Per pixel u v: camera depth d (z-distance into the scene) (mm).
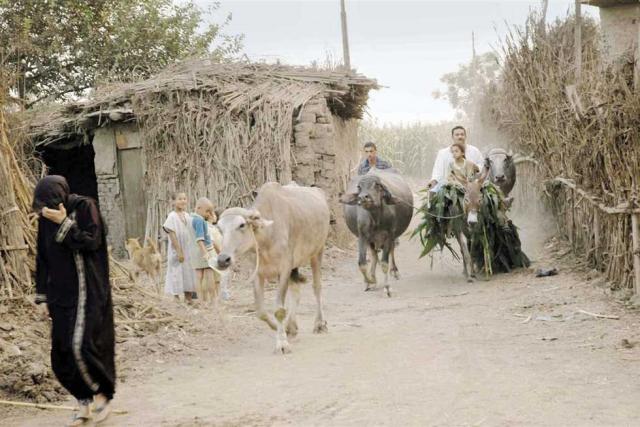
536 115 15023
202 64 18578
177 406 6699
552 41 17234
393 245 14016
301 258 9273
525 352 8055
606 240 11273
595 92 11109
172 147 17500
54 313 6199
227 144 16766
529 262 13406
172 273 11453
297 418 6227
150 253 13273
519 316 9938
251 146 16609
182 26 28781
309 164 16781
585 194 11734
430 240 13391
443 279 13609
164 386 7375
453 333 9211
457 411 6172
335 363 8000
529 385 6801
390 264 14727
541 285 11711
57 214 6129
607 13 20188
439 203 13031
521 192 18406
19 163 10047
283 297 8727
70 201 6301
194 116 17250
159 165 17703
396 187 13453
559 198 14578
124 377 7676
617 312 9492
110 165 19203
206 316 10234
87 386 6160
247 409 6527
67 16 27141
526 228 16969
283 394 6926
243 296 13086
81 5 27000
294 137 16859
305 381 7332
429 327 9703
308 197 9680
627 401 6250
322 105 17266
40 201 6145
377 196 12406
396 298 12188
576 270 12320
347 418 6156
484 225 13062
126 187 19188
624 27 19969
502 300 11094
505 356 7922
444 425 5855
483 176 13008
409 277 14219
